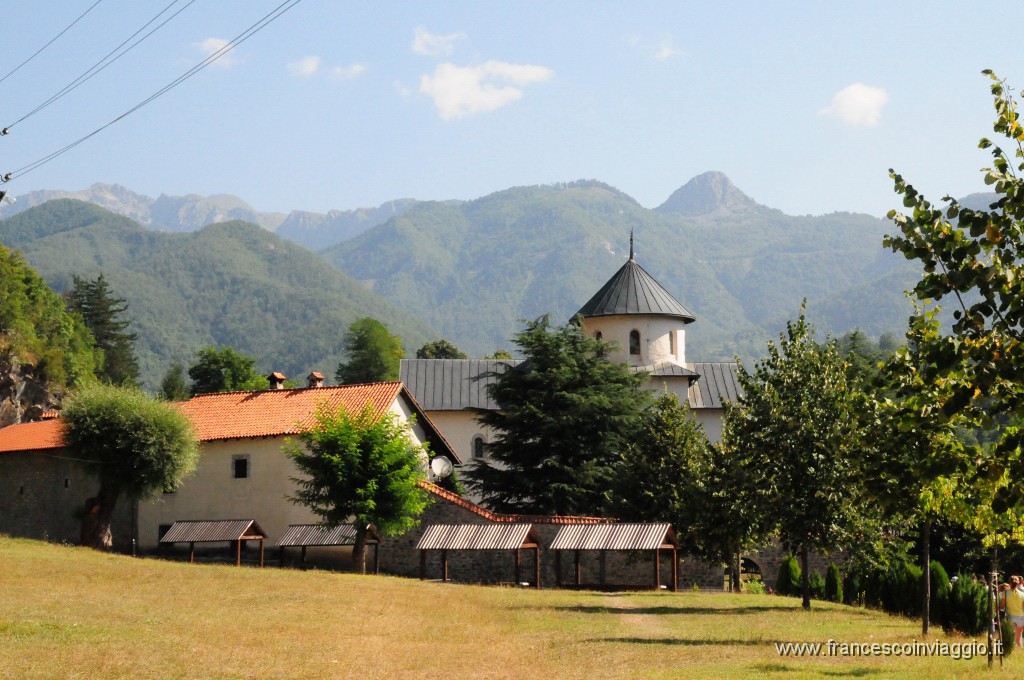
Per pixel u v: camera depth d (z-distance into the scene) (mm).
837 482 33000
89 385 55062
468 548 47156
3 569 37062
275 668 19953
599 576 51031
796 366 34500
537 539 47719
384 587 39094
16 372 106500
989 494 20062
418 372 75812
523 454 59938
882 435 24125
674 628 28562
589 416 59875
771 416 33781
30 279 130750
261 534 52656
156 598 30969
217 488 56250
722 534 40781
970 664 21453
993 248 14523
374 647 23203
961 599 28672
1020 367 14188
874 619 32094
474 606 33406
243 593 34031
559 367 60438
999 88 14992
